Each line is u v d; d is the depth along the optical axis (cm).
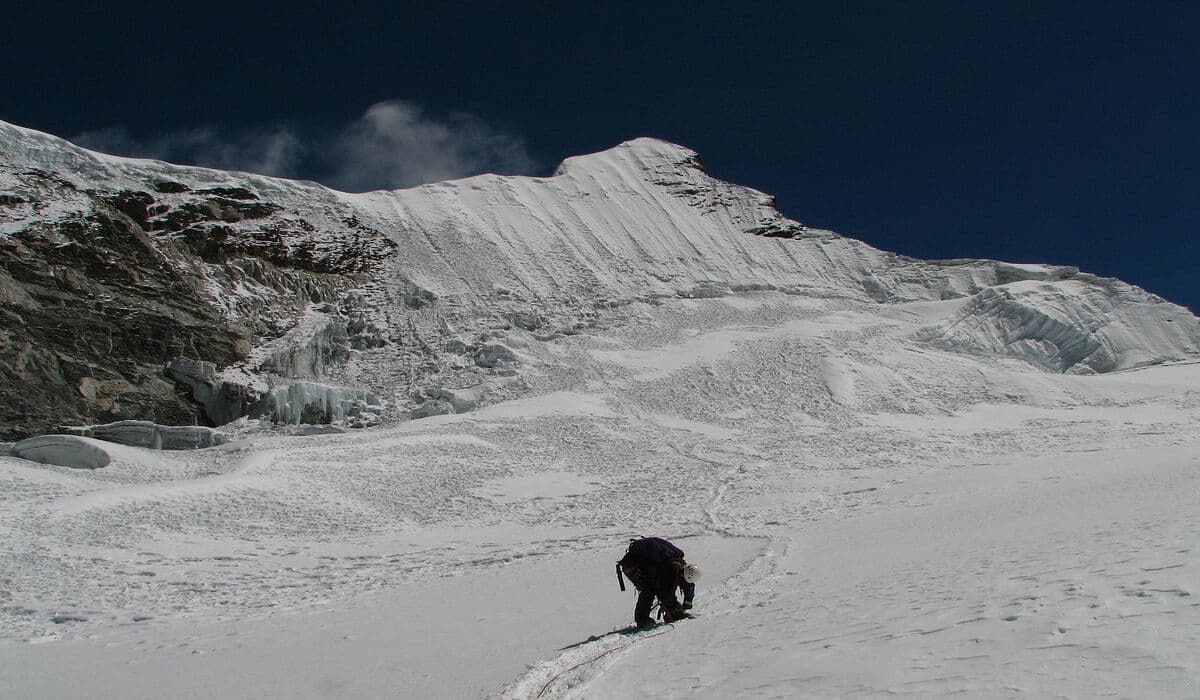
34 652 1299
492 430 4509
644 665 720
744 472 3784
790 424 4934
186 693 839
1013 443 4381
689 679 634
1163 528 935
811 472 3712
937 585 853
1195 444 3628
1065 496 1842
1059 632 545
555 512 3152
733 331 6956
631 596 1317
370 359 6344
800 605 916
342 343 6431
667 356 6288
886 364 6100
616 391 5528
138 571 2094
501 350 6084
